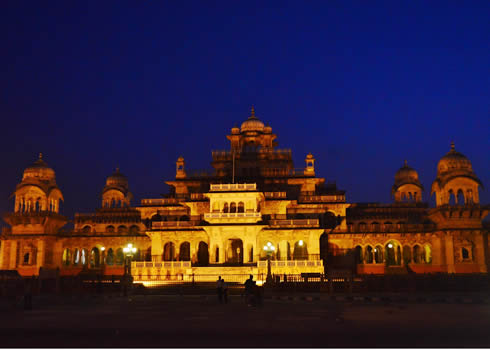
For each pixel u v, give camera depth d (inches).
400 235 3393.2
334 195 3521.2
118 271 3543.3
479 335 780.6
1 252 3506.4
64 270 3587.6
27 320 1042.7
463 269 3127.5
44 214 3486.7
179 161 3747.5
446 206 3176.7
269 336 775.1
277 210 3356.3
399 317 1076.5
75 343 713.6
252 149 3978.8
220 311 1266.0
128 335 795.4
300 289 2169.0
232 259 3304.6
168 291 2324.1
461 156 3304.6
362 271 3388.3
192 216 3373.5
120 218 3811.5
